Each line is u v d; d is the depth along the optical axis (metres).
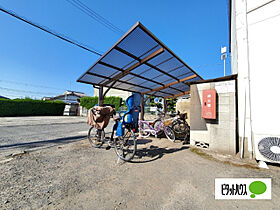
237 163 2.38
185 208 1.29
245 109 2.66
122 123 2.59
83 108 18.25
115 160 2.55
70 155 2.78
